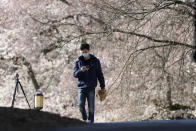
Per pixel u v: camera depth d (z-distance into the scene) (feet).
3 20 124.98
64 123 30.53
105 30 77.66
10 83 113.09
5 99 109.29
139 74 98.22
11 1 127.24
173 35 79.05
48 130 23.17
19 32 121.29
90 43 91.91
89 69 46.19
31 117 30.04
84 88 46.11
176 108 96.02
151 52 90.43
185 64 96.48
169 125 27.07
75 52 111.86
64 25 114.93
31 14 122.72
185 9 71.05
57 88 108.78
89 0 111.34
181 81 91.56
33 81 111.65
